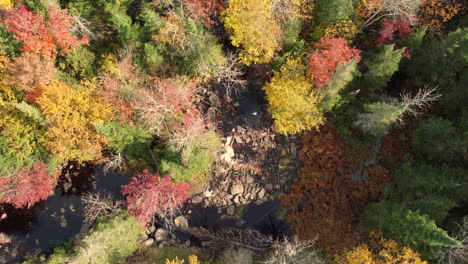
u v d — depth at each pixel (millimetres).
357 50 27953
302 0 29438
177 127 31812
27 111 27297
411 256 24438
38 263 31969
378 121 27609
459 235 25078
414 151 31766
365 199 32844
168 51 30750
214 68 31828
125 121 30406
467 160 26562
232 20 28656
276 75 29891
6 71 29828
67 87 29281
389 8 28375
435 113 31031
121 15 29109
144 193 30359
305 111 28984
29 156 32188
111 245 28719
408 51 28203
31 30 27609
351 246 31578
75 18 28734
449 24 29859
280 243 32000
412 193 28344
